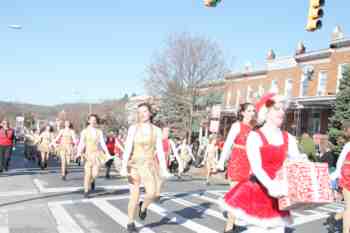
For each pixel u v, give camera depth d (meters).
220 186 15.23
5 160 16.72
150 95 33.59
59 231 6.78
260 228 4.19
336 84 30.44
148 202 7.11
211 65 32.62
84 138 10.34
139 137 6.83
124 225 7.48
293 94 34.81
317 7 12.13
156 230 7.24
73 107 85.25
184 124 32.22
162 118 32.78
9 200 9.38
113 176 16.38
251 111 7.06
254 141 4.16
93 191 11.51
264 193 4.18
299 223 8.93
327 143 14.72
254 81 39.97
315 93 32.38
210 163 15.88
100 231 6.95
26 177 14.12
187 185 15.08
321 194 3.72
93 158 10.26
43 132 19.22
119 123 71.44
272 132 4.27
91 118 10.48
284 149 4.20
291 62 35.41
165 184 15.01
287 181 3.85
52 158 26.47
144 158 6.85
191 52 32.44
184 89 32.34
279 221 4.15
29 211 8.24
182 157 22.11
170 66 33.78
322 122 30.83
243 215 4.19
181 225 7.76
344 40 29.67
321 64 32.09
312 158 16.84
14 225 7.01
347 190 7.19
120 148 16.81
